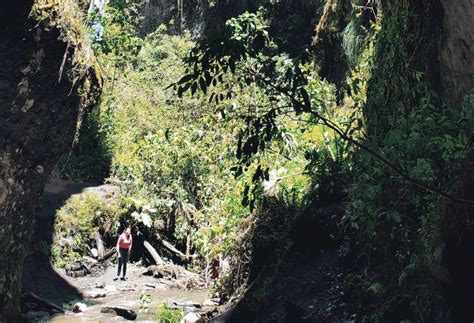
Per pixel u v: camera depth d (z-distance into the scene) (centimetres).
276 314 929
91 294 1450
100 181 2072
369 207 709
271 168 1144
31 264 1589
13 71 866
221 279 1170
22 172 912
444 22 799
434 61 829
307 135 1137
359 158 828
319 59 1316
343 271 916
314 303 901
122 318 1154
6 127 869
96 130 2136
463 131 663
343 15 1288
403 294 698
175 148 1884
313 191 1059
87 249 1762
